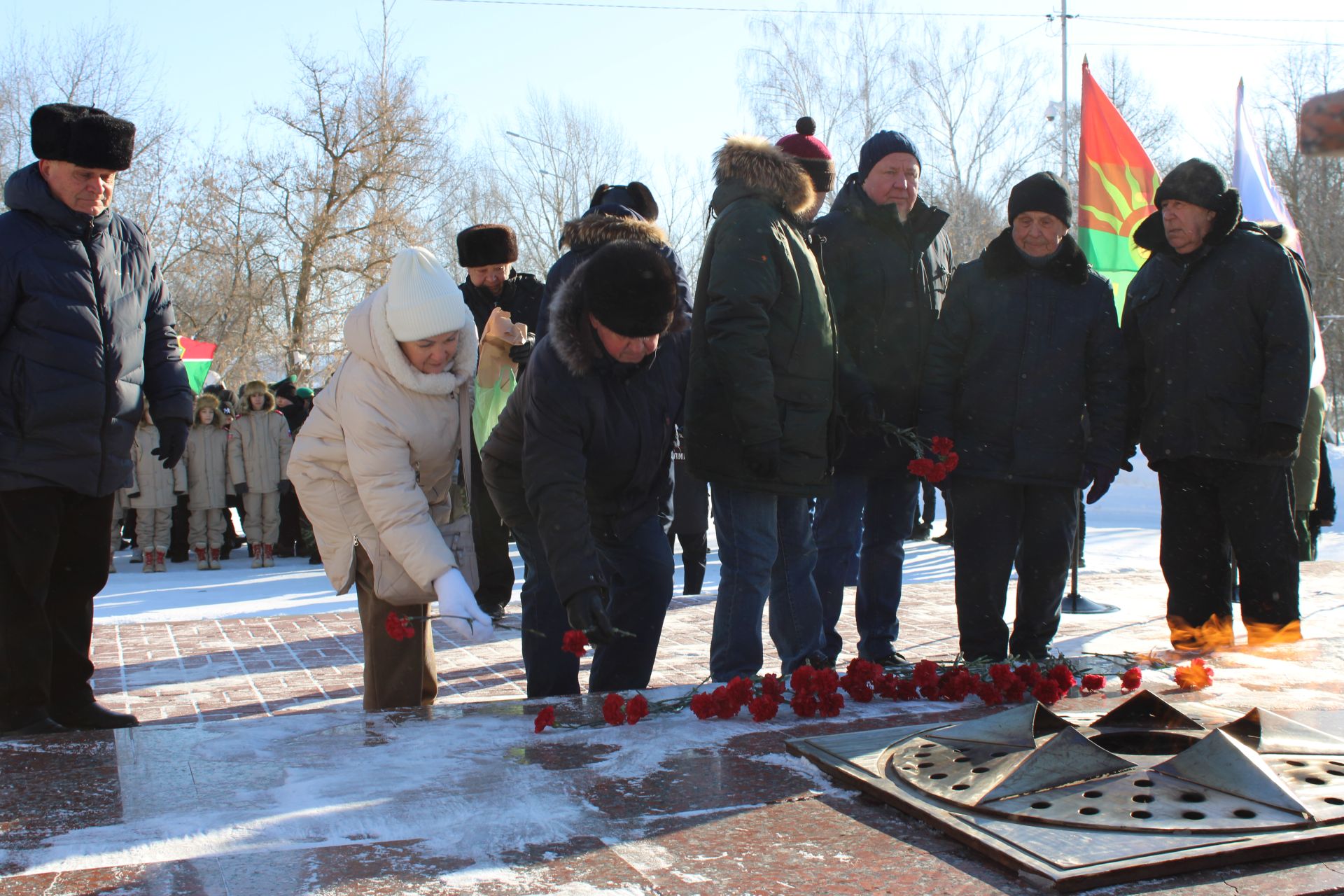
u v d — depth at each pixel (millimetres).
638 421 3777
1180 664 3975
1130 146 7309
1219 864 1976
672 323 3865
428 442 3617
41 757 2809
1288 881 1930
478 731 3023
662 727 3066
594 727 3062
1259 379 4566
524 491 4090
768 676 3244
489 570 6703
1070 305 4539
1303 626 5176
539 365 3604
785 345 3934
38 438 3754
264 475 11219
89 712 4078
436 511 3848
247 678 5246
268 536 11312
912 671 3777
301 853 2154
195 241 30031
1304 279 4645
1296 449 4504
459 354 3719
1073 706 3275
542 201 36344
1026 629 4625
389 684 3758
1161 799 2217
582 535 3453
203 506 11117
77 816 2373
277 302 31125
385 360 3516
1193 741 2613
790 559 4148
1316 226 29859
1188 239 4645
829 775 2574
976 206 37344
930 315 4781
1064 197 4504
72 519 3990
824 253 4680
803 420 3955
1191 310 4648
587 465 3727
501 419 4039
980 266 4605
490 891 1962
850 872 2021
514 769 2670
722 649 3955
